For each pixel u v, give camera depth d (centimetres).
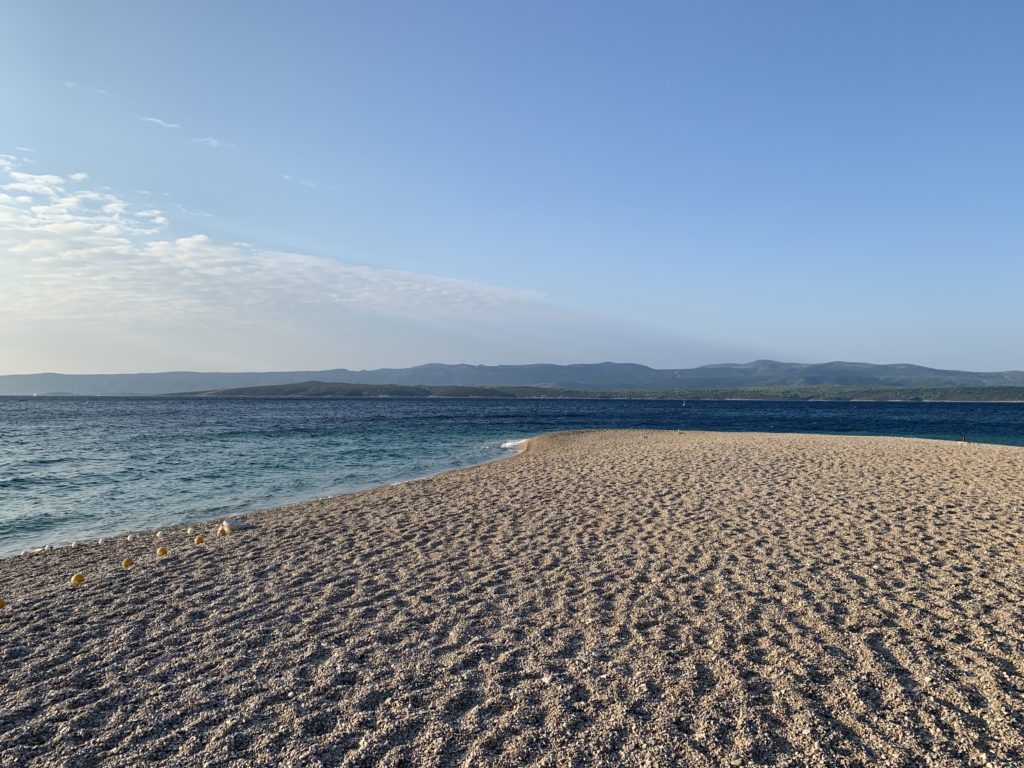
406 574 682
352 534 892
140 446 2595
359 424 4478
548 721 367
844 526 868
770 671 428
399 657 462
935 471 1389
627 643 481
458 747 342
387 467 1919
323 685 417
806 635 490
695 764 324
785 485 1225
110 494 1423
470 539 842
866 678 416
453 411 7869
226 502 1320
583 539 826
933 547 752
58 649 487
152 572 714
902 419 6347
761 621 522
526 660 453
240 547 829
